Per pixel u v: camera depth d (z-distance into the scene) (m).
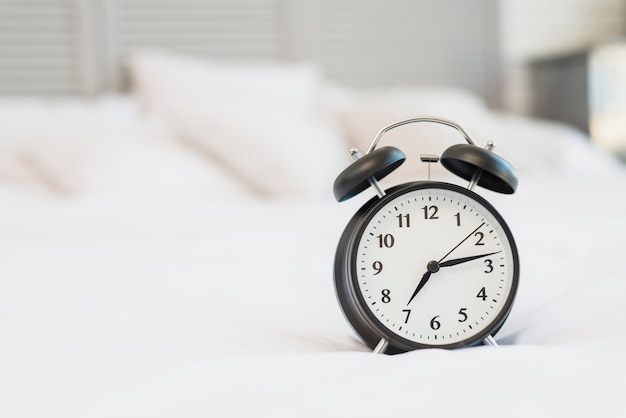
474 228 0.67
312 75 2.46
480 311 0.67
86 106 2.15
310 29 2.76
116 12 2.54
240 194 1.85
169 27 2.60
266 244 1.06
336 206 1.51
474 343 0.66
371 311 0.66
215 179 1.84
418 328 0.66
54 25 2.47
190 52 2.63
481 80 3.00
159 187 1.75
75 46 2.49
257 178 1.84
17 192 1.77
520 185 1.74
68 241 1.19
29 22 2.44
